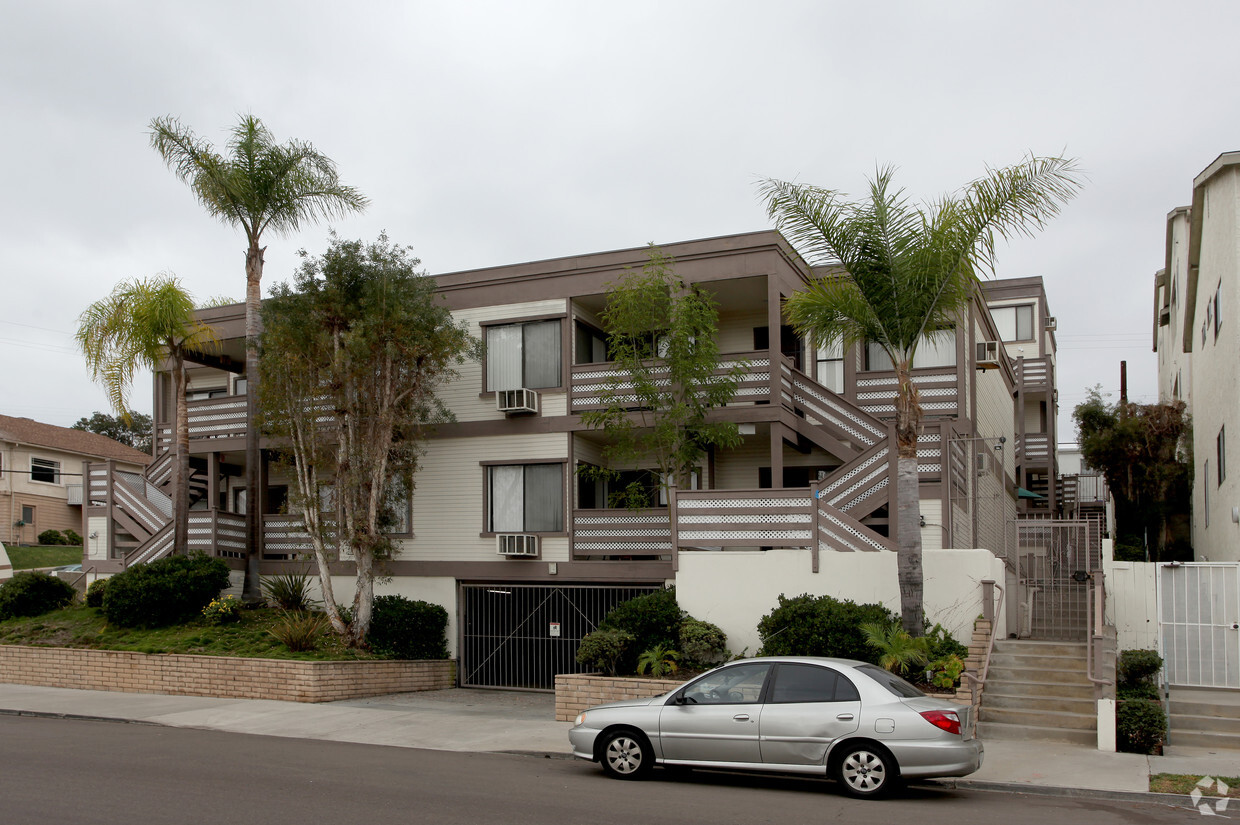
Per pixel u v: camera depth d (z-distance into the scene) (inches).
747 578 688.4
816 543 676.1
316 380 820.0
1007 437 1200.2
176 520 898.7
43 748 510.0
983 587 631.8
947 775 405.4
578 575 841.5
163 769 450.9
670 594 720.3
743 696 443.2
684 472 829.8
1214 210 821.9
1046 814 387.2
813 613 626.8
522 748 540.1
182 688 761.0
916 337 619.2
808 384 834.2
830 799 411.8
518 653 864.9
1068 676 586.6
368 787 414.0
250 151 903.7
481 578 875.4
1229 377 771.4
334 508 848.9
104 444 1942.7
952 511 708.7
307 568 932.0
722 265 823.7
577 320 887.1
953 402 832.9
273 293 828.6
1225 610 602.5
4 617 913.5
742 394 813.9
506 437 883.4
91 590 924.0
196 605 869.8
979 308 952.9
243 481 1184.8
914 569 604.1
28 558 1519.4
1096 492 1421.0
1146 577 654.5
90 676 794.2
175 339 938.7
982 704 571.2
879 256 615.5
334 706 705.6
